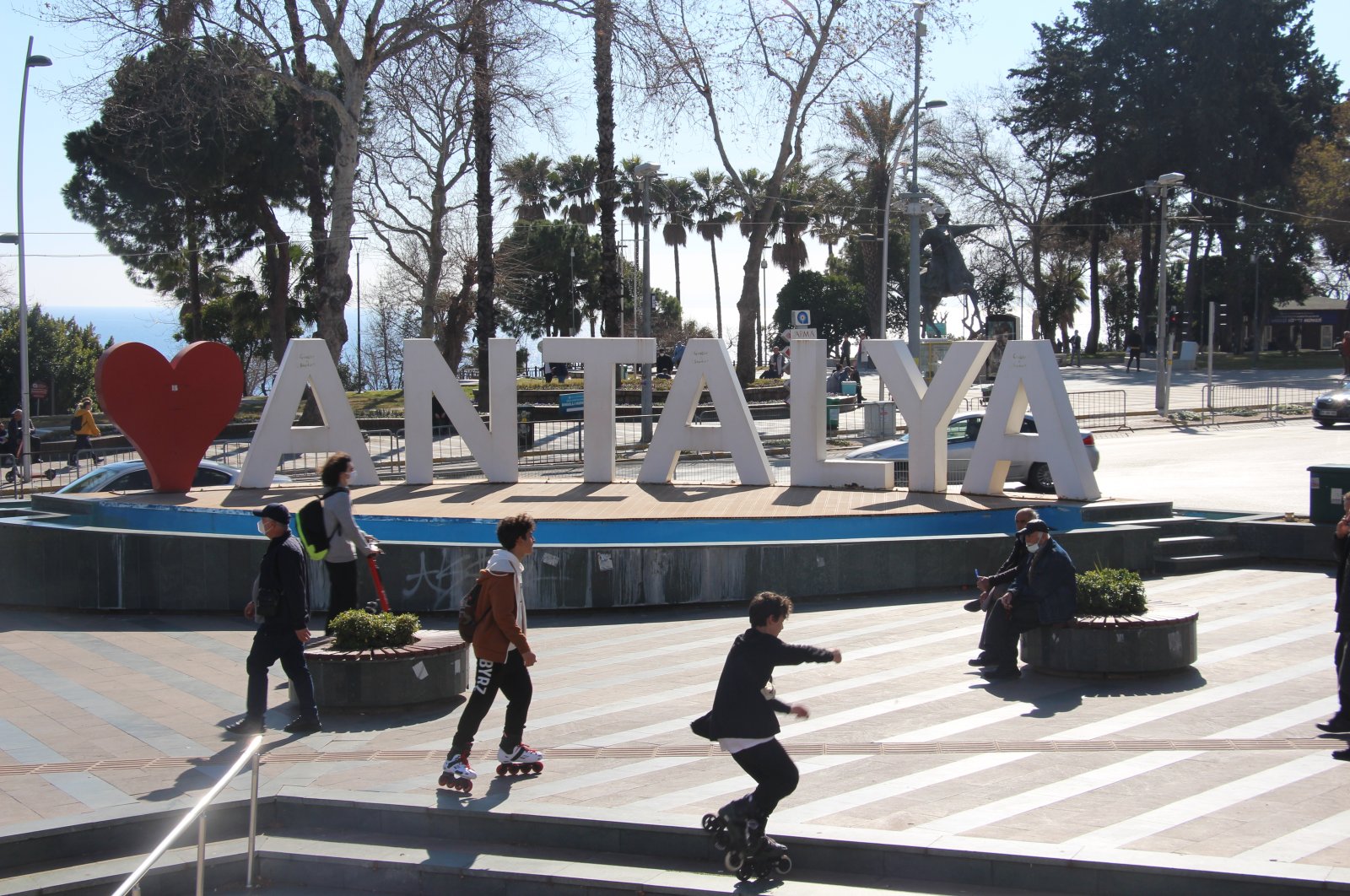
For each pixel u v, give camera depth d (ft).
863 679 30.76
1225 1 181.37
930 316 138.00
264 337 191.83
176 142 117.80
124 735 27.12
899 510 49.65
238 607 41.55
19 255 95.91
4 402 172.86
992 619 30.68
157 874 20.84
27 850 20.88
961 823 20.27
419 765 24.79
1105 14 189.37
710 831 19.24
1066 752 24.25
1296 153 186.39
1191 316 197.26
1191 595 40.93
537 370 207.41
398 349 211.82
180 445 57.72
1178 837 19.33
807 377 57.88
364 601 40.63
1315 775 22.38
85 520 55.06
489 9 86.22
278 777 24.07
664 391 128.16
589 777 23.57
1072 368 192.65
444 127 111.96
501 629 23.24
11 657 35.29
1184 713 26.96
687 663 33.24
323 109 128.16
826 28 103.91
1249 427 114.32
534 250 211.61
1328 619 36.63
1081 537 44.01
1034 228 196.44
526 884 20.22
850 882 19.43
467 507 53.57
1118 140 187.52
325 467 31.86
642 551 41.01
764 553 41.57
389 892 20.98
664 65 88.69
